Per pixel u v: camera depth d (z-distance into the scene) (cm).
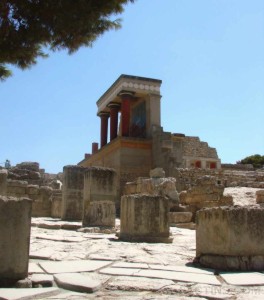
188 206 1873
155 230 995
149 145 2866
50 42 764
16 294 424
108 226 1320
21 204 503
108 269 579
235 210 625
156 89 3061
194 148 4719
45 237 1000
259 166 5628
